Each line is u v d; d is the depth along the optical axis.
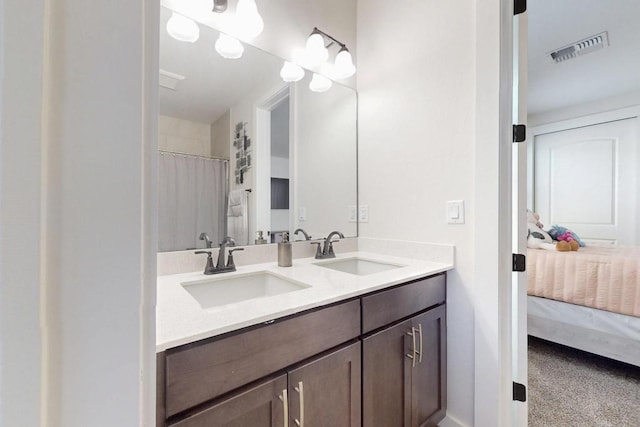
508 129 1.21
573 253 2.10
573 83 3.04
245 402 0.71
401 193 1.58
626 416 1.46
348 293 0.95
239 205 1.41
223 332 0.68
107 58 0.26
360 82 1.83
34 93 0.23
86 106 0.25
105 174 0.26
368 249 1.75
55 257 0.24
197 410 0.65
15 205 0.22
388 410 1.08
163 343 0.60
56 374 0.24
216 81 1.34
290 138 1.58
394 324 1.11
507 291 1.21
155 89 0.30
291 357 0.81
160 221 1.20
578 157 3.55
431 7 1.45
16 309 0.22
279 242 1.42
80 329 0.25
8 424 0.22
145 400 0.29
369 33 1.77
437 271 1.26
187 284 1.09
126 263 0.27
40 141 0.23
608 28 2.22
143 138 0.29
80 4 0.25
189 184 1.28
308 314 0.85
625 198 3.20
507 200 1.21
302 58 1.59
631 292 1.74
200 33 1.29
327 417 0.89
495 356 1.20
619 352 1.80
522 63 1.23
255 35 1.34
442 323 1.33
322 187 1.70
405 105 1.56
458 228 1.34
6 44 0.22
